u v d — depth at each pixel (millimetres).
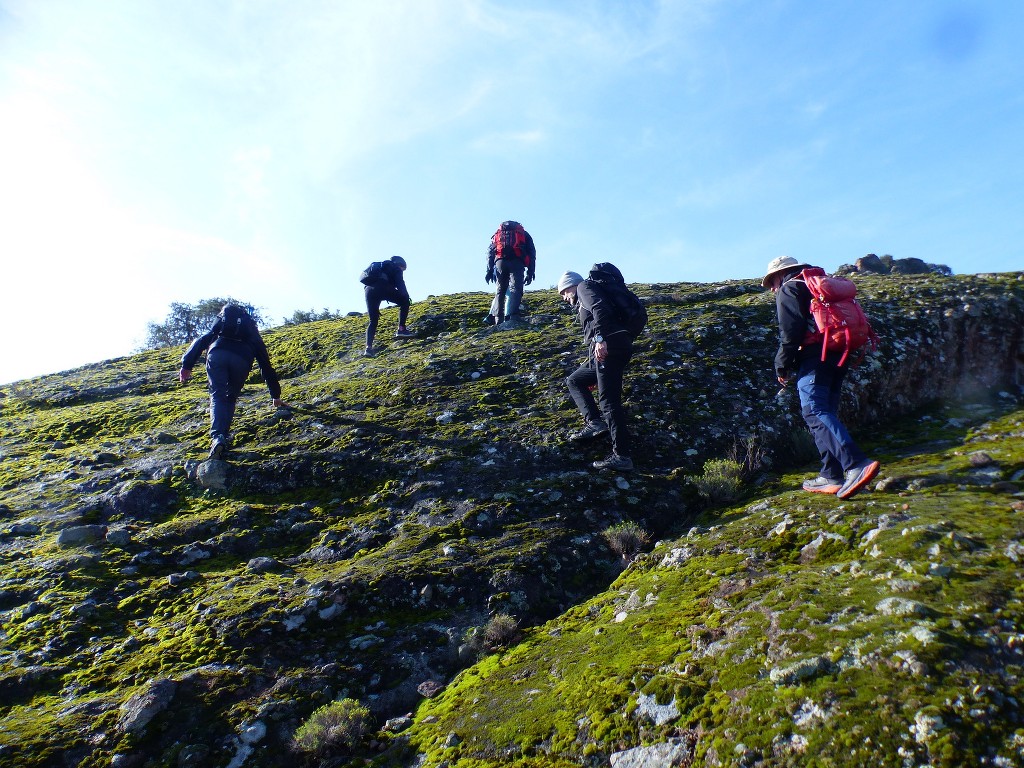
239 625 4461
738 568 4172
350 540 5656
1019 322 7980
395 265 11805
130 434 9086
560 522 5508
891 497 4684
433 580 4816
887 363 7336
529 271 12000
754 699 2912
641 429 6844
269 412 8562
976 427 6383
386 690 4078
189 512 6461
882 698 2672
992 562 3385
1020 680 2605
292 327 15203
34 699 4027
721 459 6438
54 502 6781
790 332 5031
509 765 3166
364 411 8242
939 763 2373
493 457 6629
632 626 3922
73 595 5012
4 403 11664
